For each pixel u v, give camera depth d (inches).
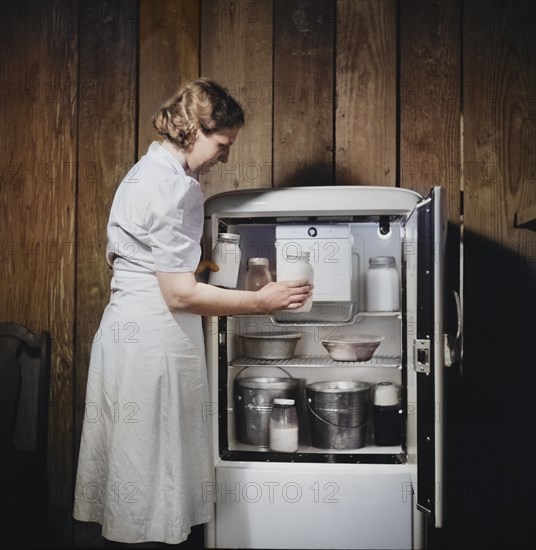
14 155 93.3
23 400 91.3
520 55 89.2
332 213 73.7
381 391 80.7
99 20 93.1
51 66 93.3
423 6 90.2
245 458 76.5
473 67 89.5
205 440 69.3
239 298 65.8
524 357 88.4
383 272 79.4
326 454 78.0
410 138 89.7
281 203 73.8
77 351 92.2
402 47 90.0
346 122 90.2
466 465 89.0
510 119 88.9
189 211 64.8
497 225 88.8
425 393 65.3
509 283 88.6
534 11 89.4
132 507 65.2
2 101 93.4
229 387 81.2
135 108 92.4
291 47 91.0
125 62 92.7
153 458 65.7
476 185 89.0
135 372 65.6
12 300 92.9
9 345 82.0
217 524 74.3
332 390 78.5
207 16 92.0
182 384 66.7
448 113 89.4
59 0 93.4
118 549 71.1
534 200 88.4
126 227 66.3
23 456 78.5
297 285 68.1
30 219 92.9
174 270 63.9
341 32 90.7
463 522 88.9
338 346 77.7
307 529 73.3
